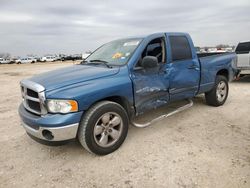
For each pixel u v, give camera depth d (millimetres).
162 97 4168
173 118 4879
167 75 4160
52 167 3131
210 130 4191
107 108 3299
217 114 5094
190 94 4809
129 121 3859
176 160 3164
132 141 3818
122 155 3373
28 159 3365
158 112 5254
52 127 2906
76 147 3689
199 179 2717
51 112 3002
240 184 2596
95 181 2787
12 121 5109
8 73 21031
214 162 3064
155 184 2670
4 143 3922
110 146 3404
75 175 2928
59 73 3668
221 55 5637
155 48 4152
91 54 4898
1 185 2760
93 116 3166
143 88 3787
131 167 3047
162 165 3059
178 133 4094
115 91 3381
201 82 4977
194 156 3248
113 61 3953
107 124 3367
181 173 2854
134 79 3654
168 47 4266
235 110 5371
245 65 8812
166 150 3467
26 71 23297
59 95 2969
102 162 3205
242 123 4508
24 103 3529
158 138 3906
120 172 2947
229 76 5898
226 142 3662
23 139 4074
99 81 3297
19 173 3010
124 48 4098
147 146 3625
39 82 3260
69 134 3023
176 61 4371
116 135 3477
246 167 2920
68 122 2953
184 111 5344
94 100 3164
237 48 9469
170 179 2746
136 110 3785
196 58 4840
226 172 2826
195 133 4074
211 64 5180
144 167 3031
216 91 5520
